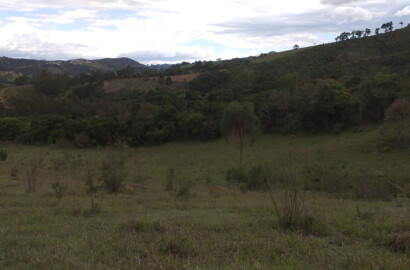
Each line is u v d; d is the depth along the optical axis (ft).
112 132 174.60
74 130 183.62
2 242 16.96
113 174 50.16
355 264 13.25
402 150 116.57
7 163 102.89
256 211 29.96
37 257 14.11
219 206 34.14
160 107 193.26
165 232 18.76
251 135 125.70
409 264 12.92
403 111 118.21
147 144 180.34
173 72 398.42
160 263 13.19
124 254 14.78
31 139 191.11
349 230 19.52
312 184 55.21
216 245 16.19
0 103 255.09
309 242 16.61
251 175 67.21
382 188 61.05
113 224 21.72
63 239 17.76
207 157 146.51
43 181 65.00
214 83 319.88
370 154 117.50
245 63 399.03
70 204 32.32
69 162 97.50
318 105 149.79
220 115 172.14
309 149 129.18
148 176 88.99
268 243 16.26
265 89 207.41
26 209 28.30
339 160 115.44
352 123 152.56
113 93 319.06
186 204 35.04
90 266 13.10
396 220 22.25
